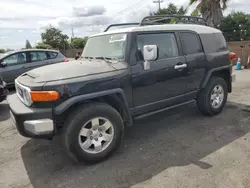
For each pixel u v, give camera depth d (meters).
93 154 3.02
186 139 3.66
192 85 4.17
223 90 4.68
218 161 2.96
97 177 2.77
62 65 3.42
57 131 3.09
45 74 2.98
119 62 3.30
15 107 2.97
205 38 4.39
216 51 4.55
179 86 3.95
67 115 2.94
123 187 2.55
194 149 3.32
